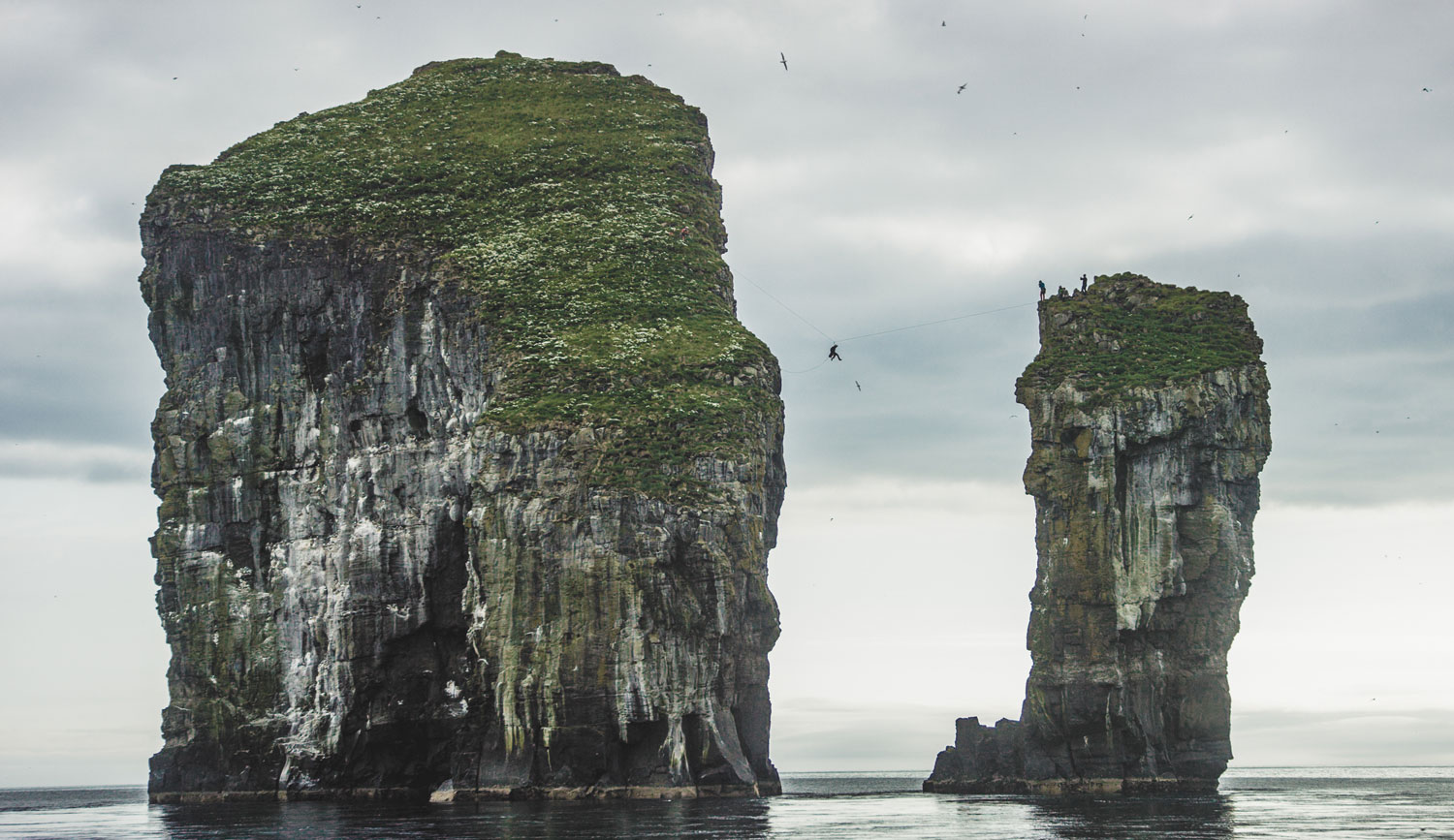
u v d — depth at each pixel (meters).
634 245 164.00
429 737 150.12
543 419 139.50
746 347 150.88
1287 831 107.06
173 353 166.25
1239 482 154.88
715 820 112.56
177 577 161.50
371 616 150.62
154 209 168.75
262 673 157.50
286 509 159.75
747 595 138.12
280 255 163.75
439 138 185.38
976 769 162.00
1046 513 155.38
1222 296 163.88
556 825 107.81
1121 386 153.38
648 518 133.88
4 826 130.50
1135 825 110.62
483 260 160.50
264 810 137.12
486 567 137.50
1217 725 151.25
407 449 155.00
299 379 162.12
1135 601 150.75
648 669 131.62
